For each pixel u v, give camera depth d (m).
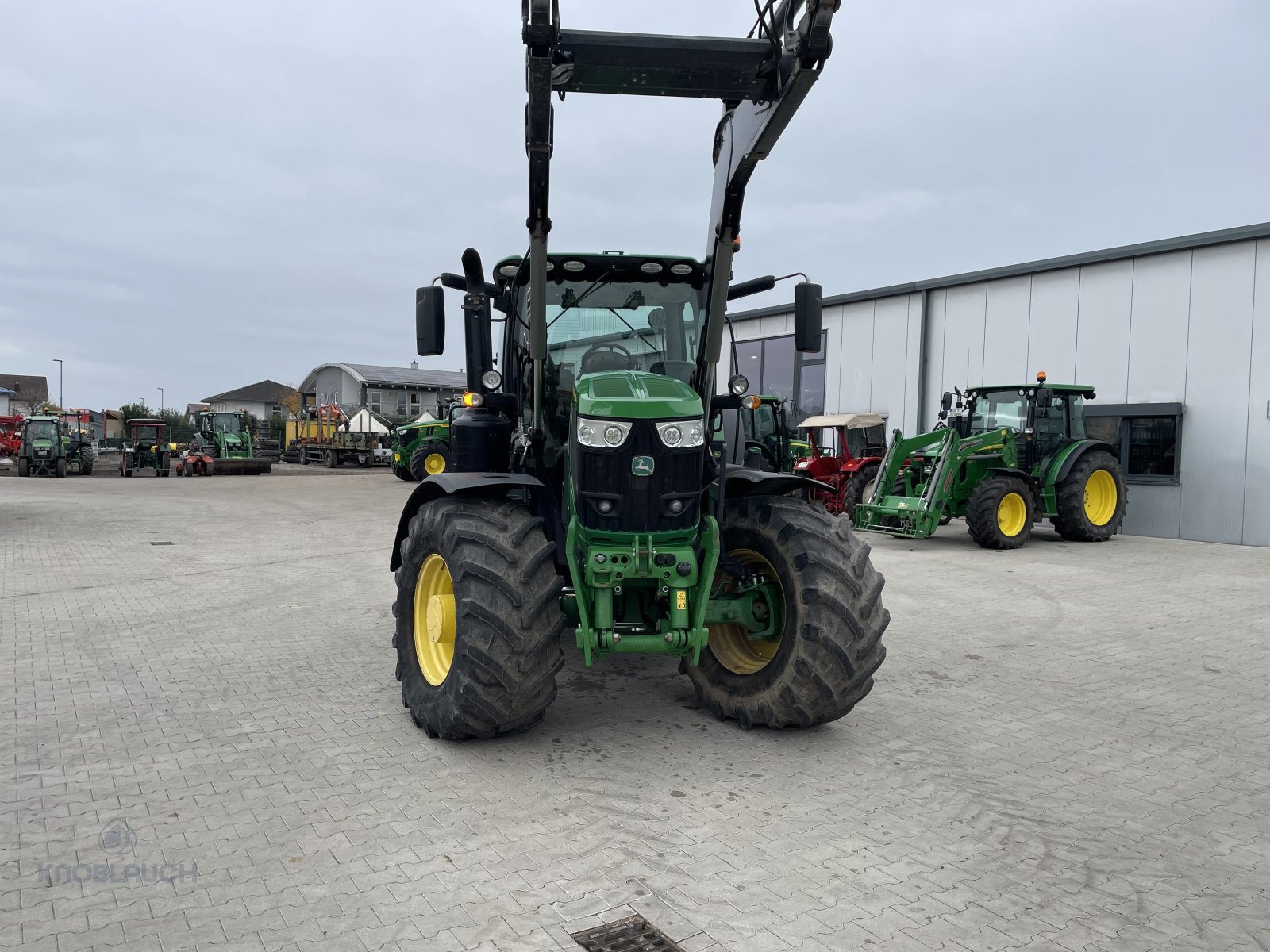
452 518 3.97
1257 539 12.19
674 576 3.78
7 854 2.94
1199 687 5.20
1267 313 12.05
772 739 4.19
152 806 3.34
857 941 2.51
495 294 5.02
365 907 2.64
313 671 5.30
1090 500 12.77
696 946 2.46
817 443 16.03
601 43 3.36
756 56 3.41
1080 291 14.16
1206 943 2.54
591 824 3.23
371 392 55.62
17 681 5.03
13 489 21.34
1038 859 3.04
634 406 3.73
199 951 2.39
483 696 3.74
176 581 8.46
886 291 17.11
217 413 33.34
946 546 11.85
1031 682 5.27
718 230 4.09
